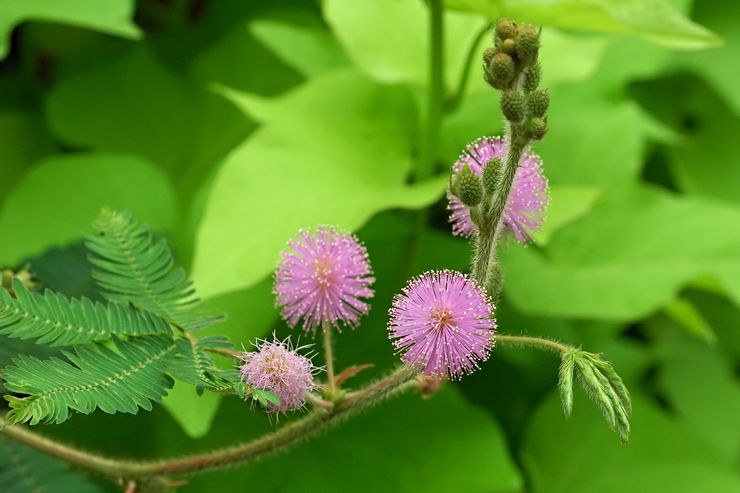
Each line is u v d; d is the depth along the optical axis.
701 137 0.76
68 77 0.68
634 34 0.51
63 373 0.38
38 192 0.57
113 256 0.42
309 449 0.53
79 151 0.67
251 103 0.54
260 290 0.50
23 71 0.71
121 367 0.39
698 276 0.59
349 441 0.53
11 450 0.46
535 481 0.59
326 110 0.55
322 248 0.41
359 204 0.51
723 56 0.75
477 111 0.59
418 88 0.60
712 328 0.72
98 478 0.52
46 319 0.39
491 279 0.40
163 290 0.41
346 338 0.53
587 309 0.58
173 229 0.56
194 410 0.48
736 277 0.59
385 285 0.55
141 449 0.53
